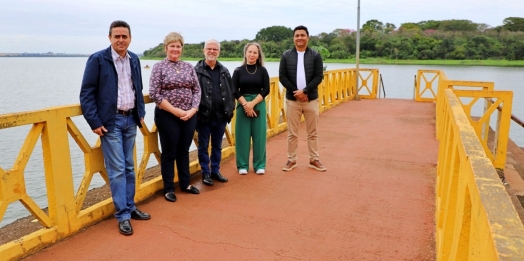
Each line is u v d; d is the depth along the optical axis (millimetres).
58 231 3143
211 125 4445
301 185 4555
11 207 7031
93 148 3465
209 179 4523
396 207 3941
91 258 2928
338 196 4223
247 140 4883
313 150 5125
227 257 2971
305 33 4738
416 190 4422
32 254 2941
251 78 4676
